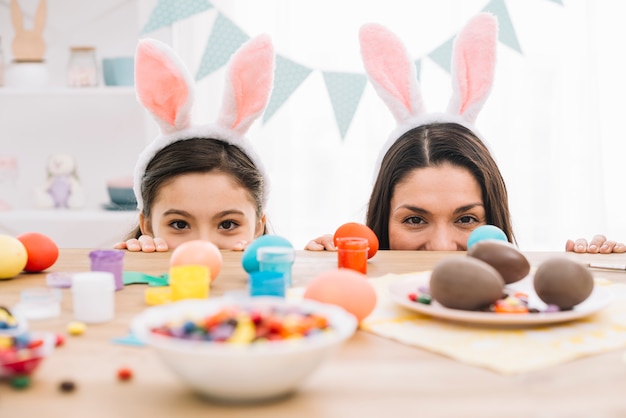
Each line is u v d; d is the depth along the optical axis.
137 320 0.52
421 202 1.46
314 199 2.39
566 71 2.41
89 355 0.57
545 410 0.45
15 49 2.30
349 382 0.51
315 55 2.35
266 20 2.34
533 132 2.41
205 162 1.43
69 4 2.48
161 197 1.44
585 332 0.64
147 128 2.38
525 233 2.44
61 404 0.47
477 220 1.49
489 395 0.48
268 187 1.58
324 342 0.46
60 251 1.18
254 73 1.44
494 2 1.79
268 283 0.73
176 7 1.76
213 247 0.88
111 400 0.47
